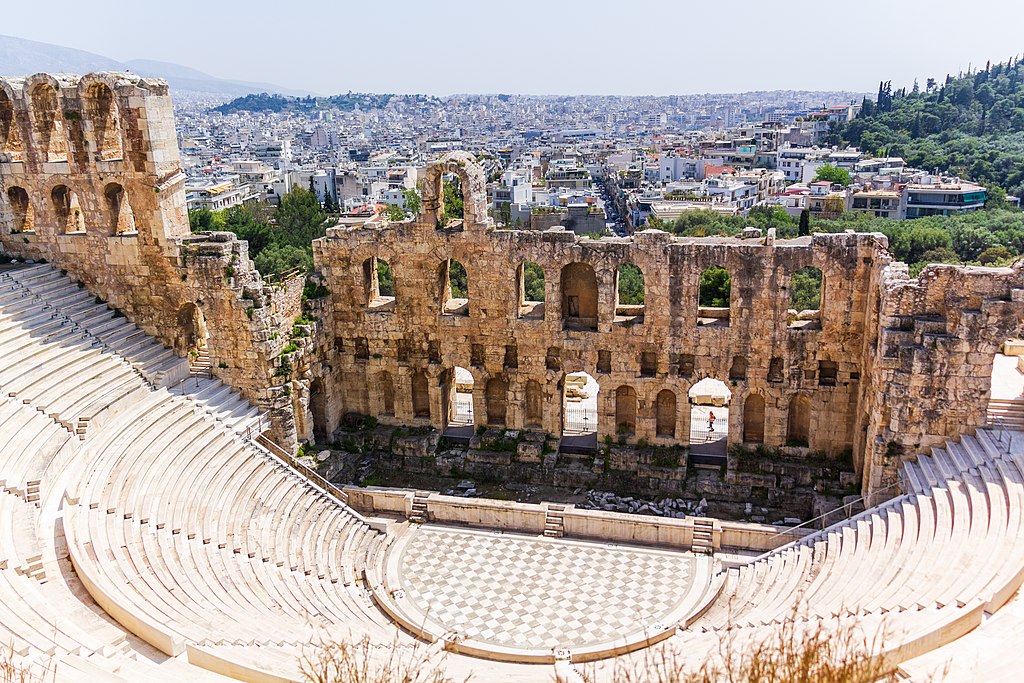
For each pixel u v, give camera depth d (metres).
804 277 104.06
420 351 56.47
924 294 42.34
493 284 53.44
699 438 56.47
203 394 50.41
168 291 52.00
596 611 39.97
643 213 182.00
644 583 42.28
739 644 30.88
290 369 52.50
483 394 56.00
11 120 53.56
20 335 46.47
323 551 43.34
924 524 37.06
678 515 48.81
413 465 55.53
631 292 98.56
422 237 53.81
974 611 28.53
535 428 56.19
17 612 28.09
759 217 149.88
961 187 165.75
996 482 37.38
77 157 51.31
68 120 50.72
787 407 51.22
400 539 47.22
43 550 33.34
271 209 166.88
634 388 53.00
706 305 85.38
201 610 32.62
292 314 54.00
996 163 191.25
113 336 51.50
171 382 50.78
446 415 59.09
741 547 45.12
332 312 57.09
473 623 39.19
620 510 49.88
